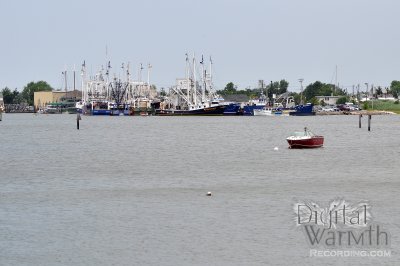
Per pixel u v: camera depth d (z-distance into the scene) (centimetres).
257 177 12425
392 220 8344
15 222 8262
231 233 7719
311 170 13562
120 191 10638
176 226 8044
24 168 14112
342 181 11844
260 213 8769
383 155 16950
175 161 15525
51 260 6806
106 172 13288
